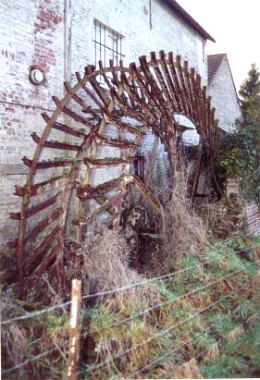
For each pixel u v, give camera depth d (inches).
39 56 259.9
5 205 238.1
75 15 290.4
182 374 140.9
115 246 196.1
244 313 196.2
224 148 402.3
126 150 288.7
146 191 242.7
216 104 666.8
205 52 586.9
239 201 329.7
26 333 149.4
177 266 219.3
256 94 855.7
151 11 414.6
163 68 265.9
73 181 223.1
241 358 159.9
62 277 197.9
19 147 246.2
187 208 263.1
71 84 285.1
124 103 245.0
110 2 338.0
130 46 374.9
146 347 156.9
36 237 249.1
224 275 227.1
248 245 281.3
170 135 275.0
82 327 157.2
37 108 259.0
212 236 275.1
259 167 405.7
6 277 202.2
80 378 140.3
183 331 172.7
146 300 179.6
